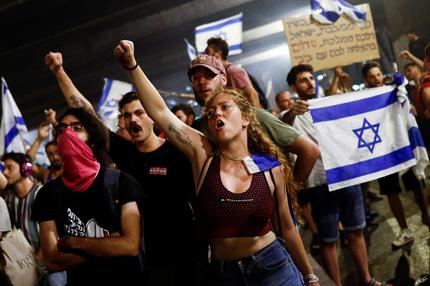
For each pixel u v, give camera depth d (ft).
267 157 9.00
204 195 8.66
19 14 84.94
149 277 9.93
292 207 9.38
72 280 9.11
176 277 9.94
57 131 9.86
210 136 10.34
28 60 97.91
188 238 10.09
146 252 10.14
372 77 19.81
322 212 14.82
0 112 88.69
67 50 95.55
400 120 15.01
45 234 9.10
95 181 9.13
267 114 10.92
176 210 10.23
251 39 98.53
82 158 9.15
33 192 15.23
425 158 15.07
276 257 8.70
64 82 11.87
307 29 20.06
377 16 78.59
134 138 10.68
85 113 10.02
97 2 86.63
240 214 8.46
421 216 20.44
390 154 14.90
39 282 12.48
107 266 9.01
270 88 46.11
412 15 57.93
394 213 18.80
